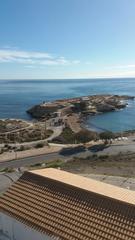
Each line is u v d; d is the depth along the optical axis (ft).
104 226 79.56
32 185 103.60
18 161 235.81
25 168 202.90
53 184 100.63
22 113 613.11
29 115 585.22
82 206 87.86
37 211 91.91
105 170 183.93
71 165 204.33
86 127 453.58
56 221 86.07
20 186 105.09
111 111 619.67
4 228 99.25
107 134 296.30
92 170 184.96
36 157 247.70
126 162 209.56
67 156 248.73
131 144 285.23
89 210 85.71
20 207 95.91
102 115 573.74
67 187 96.99
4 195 103.19
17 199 99.55
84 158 232.94
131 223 77.82
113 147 274.16
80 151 264.52
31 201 96.63
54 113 552.82
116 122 500.74
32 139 330.75
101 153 252.62
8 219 96.99
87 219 83.25
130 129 439.22
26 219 90.63
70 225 83.30
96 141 299.79
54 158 242.78
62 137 335.47
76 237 79.25
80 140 298.97
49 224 85.92
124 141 301.22
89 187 96.99
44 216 89.20
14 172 189.57
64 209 89.04
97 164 204.74
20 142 316.81
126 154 241.76
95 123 492.54
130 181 157.28
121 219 79.71
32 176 108.37
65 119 492.13
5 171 195.83
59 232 82.38
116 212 82.12
